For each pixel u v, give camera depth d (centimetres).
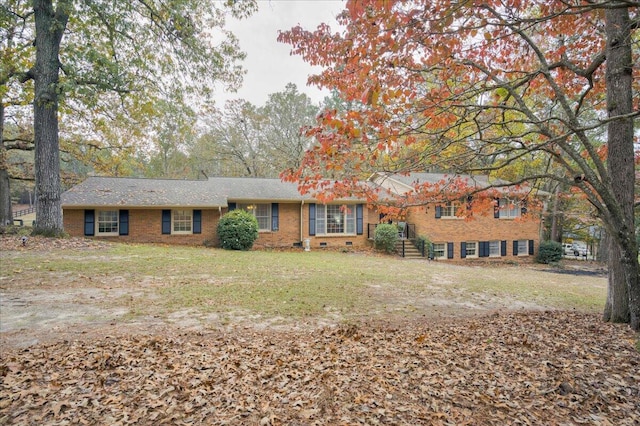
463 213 738
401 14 352
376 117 464
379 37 365
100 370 411
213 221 1827
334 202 2002
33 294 743
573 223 2380
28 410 324
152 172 3372
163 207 1681
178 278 956
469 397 376
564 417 340
